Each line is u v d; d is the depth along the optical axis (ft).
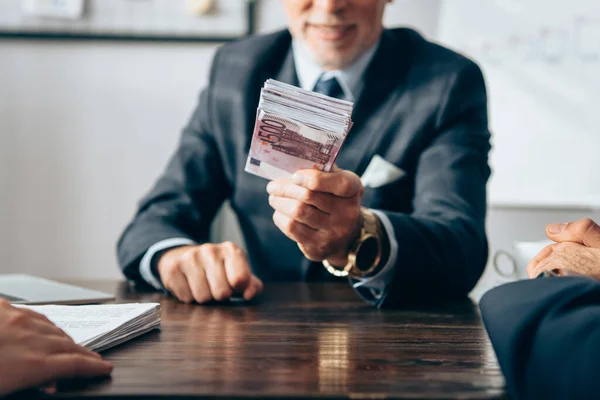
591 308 1.99
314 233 3.46
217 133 5.46
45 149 7.55
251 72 5.45
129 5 7.34
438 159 4.66
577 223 2.95
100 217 7.58
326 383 2.13
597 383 1.79
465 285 4.01
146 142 7.52
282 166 3.29
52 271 7.63
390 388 2.08
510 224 7.13
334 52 4.91
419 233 3.76
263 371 2.27
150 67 7.45
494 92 7.03
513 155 7.04
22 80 7.51
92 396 1.98
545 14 6.89
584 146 6.91
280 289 4.33
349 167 4.99
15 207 7.60
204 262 3.81
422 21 7.23
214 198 5.49
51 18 7.38
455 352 2.59
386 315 3.42
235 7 7.32
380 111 5.02
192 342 2.73
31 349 2.04
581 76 6.88
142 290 4.24
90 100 7.51
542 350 1.96
